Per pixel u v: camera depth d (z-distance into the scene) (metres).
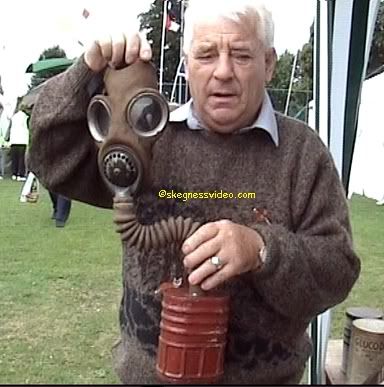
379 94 9.89
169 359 0.95
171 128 1.16
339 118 2.18
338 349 2.14
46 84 1.13
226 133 1.13
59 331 3.63
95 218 7.33
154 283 1.14
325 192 1.13
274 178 1.13
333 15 2.17
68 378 3.01
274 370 1.16
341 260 1.08
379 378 1.73
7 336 3.53
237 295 1.11
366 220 7.70
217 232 0.94
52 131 1.11
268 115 1.13
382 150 9.91
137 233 0.97
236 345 1.13
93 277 4.72
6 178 11.62
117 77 0.96
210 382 0.96
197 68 1.08
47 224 6.85
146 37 1.02
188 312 0.94
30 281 4.57
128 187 0.96
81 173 1.17
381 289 4.57
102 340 3.51
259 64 1.09
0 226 6.66
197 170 1.14
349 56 2.18
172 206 1.14
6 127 11.77
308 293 1.04
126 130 0.94
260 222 1.12
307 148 1.14
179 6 11.26
